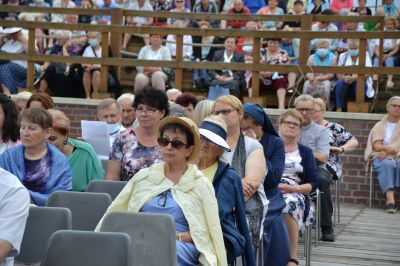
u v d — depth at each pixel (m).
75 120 21.88
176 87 21.41
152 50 22.44
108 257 7.26
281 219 10.65
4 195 6.71
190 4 26.23
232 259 8.55
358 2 24.95
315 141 14.91
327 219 15.02
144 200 8.31
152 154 10.37
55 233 7.31
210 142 8.80
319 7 25.42
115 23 22.31
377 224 17.20
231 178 8.80
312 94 21.05
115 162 10.55
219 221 8.27
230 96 9.98
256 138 10.81
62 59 21.89
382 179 18.92
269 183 10.63
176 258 7.84
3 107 10.23
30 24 21.97
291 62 22.48
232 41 22.05
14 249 6.75
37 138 9.80
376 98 21.64
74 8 22.41
